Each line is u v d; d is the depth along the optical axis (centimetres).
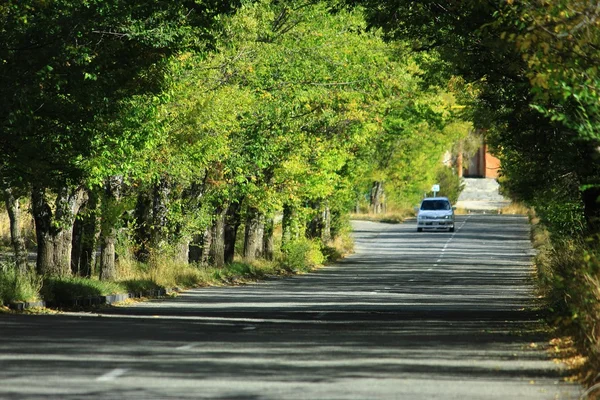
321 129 12225
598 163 5419
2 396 2859
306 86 10481
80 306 7450
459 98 8706
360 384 3150
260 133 10369
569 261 6384
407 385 3142
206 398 2864
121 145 6962
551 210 8825
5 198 8038
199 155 8644
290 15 10181
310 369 3488
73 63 5647
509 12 4628
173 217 10450
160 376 3281
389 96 12144
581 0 4181
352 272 13875
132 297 8619
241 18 8950
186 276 10569
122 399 2830
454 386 3133
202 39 6425
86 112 5959
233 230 13062
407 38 6688
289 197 12438
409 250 18825
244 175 11031
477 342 4491
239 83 9350
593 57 4175
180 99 8125
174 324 5522
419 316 6575
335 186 15350
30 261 12925
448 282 11600
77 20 5522
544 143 6600
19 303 6662
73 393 2922
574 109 4306
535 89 4106
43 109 5784
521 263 15500
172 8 5944
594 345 3631
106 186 9144
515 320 6094
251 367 3528
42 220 8619
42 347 4084
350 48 10612
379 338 4672
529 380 3278
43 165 6034
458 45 6419
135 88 6316
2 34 5419
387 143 17638
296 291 9981
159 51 6125
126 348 4097
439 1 6103
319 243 15850
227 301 8419
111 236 9319
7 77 5456
